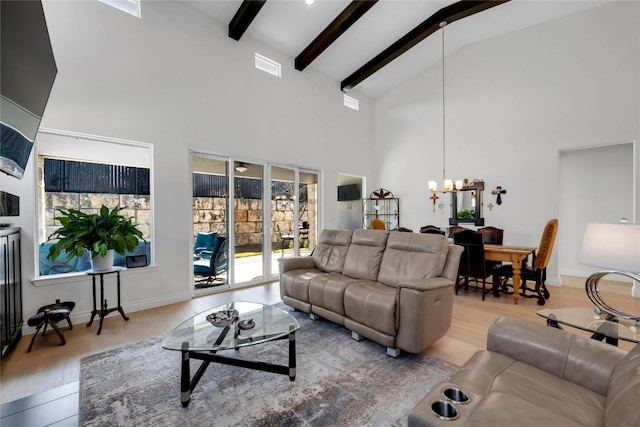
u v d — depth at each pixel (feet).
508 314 11.03
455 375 4.23
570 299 12.87
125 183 13.92
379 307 7.74
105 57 10.48
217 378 6.65
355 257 10.93
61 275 9.87
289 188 17.26
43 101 6.62
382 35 16.20
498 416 3.18
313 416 5.44
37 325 8.10
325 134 19.08
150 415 5.46
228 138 14.08
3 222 8.52
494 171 16.94
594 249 5.01
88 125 10.13
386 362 7.41
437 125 19.31
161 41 11.88
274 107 16.12
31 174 9.25
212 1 12.67
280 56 16.44
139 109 11.27
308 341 8.61
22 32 4.69
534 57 15.64
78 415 5.51
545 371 4.36
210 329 6.70
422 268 9.05
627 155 16.25
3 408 5.70
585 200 17.40
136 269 11.24
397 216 21.34
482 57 17.39
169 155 12.09
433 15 14.99
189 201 12.78
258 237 15.76
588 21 14.15
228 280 14.49
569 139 14.64
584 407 3.58
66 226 9.02
